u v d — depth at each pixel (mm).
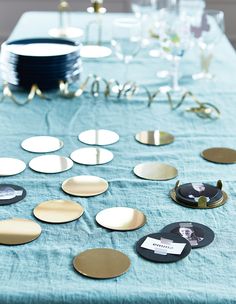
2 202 1161
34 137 1473
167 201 1187
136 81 1908
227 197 1200
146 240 1040
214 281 944
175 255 1001
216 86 1882
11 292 909
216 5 3641
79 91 1767
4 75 1839
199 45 2002
